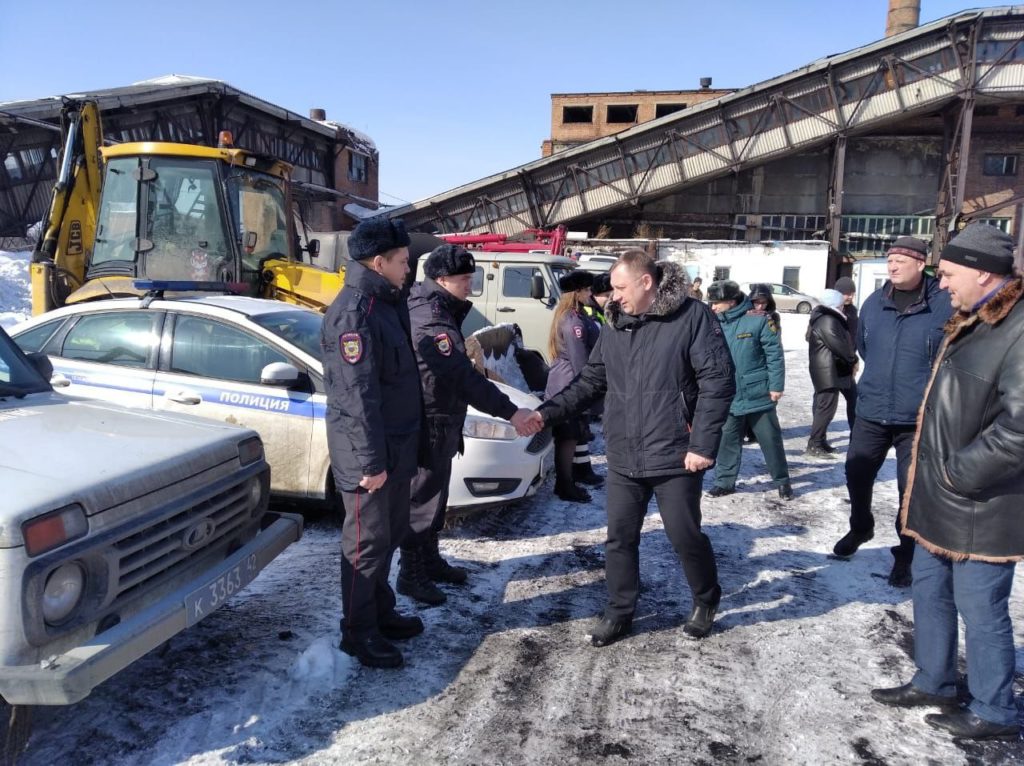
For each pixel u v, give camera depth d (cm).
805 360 1511
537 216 2855
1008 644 262
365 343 282
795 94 2586
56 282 757
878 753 260
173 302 491
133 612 246
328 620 348
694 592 343
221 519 292
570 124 4309
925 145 2972
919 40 2461
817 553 457
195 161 718
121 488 240
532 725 273
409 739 262
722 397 308
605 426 334
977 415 249
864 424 408
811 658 328
